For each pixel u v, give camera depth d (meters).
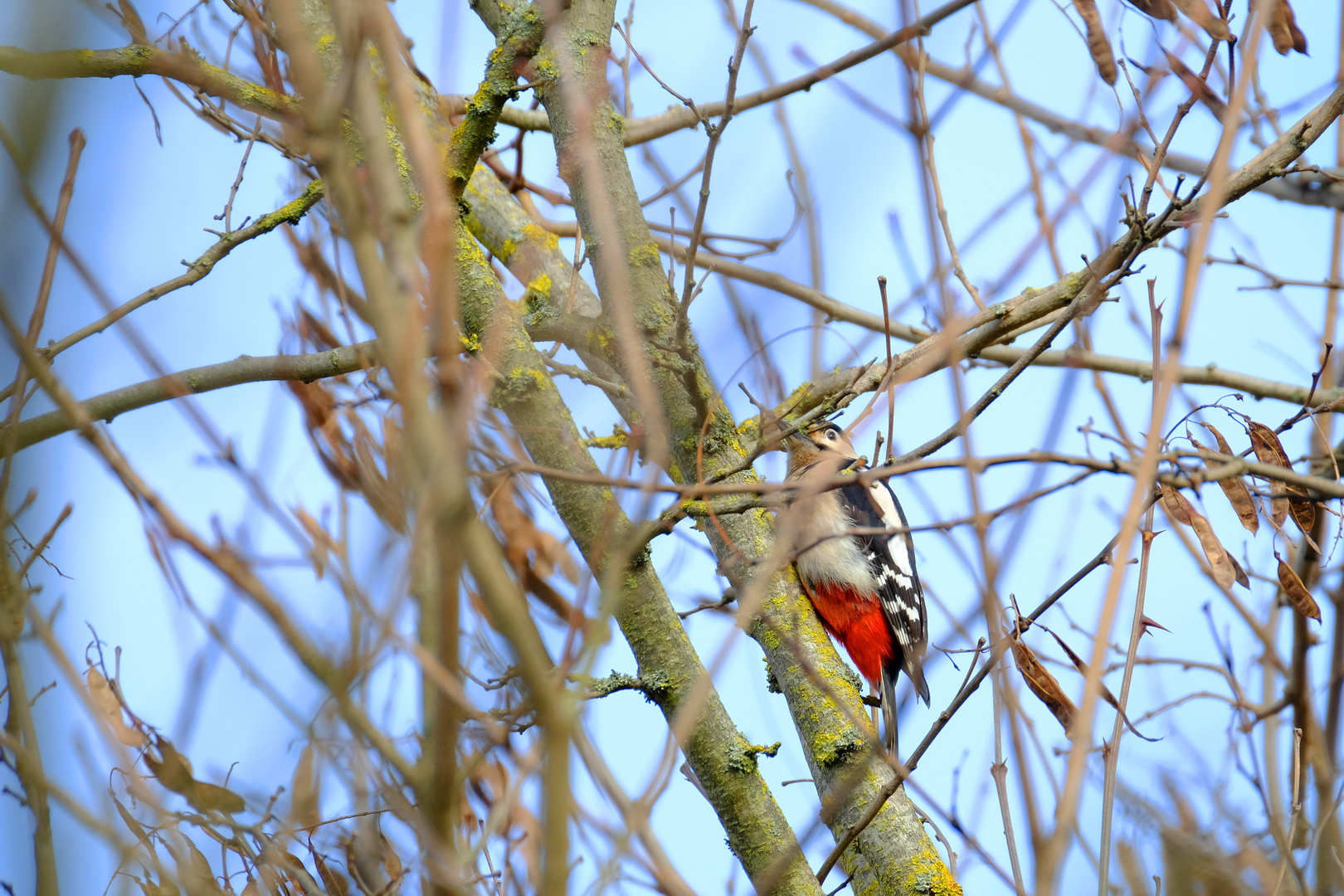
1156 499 6.09
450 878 3.64
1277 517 7.45
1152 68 6.43
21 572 4.77
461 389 3.65
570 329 8.32
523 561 6.19
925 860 7.86
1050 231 5.93
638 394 4.21
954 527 4.96
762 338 5.75
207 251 7.51
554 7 5.32
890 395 6.31
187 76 6.65
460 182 7.70
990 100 7.27
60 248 4.22
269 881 5.58
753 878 7.51
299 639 3.79
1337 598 8.61
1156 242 7.37
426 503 3.57
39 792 4.77
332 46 6.82
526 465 4.99
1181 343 4.66
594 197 4.60
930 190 4.69
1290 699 8.37
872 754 7.42
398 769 3.81
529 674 3.59
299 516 4.53
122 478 3.84
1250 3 5.40
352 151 6.80
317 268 7.67
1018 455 5.16
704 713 7.74
